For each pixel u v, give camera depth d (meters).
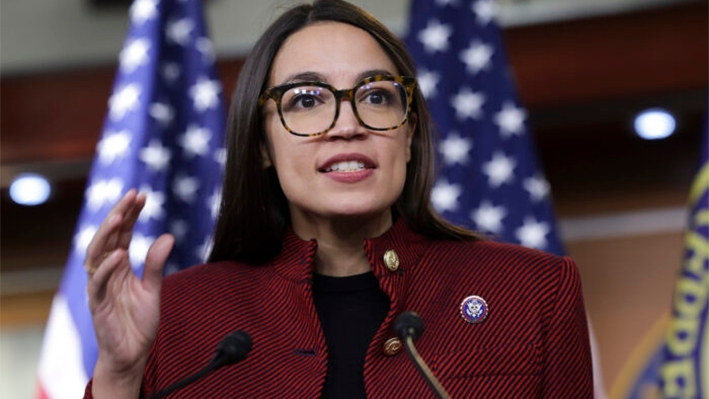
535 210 6.18
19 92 9.80
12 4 10.07
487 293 3.09
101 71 9.80
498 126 6.34
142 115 5.96
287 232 3.30
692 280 5.46
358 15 3.29
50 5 10.06
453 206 6.18
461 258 3.20
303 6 3.33
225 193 3.37
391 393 2.90
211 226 5.94
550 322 3.06
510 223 6.17
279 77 3.24
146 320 2.71
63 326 5.52
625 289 9.33
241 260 3.36
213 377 3.04
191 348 3.11
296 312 3.13
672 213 9.42
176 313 3.19
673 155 9.51
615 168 9.60
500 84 6.42
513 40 9.27
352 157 3.06
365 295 3.16
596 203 9.58
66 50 9.88
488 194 6.23
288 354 3.05
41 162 9.77
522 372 2.96
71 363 5.46
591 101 9.16
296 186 3.13
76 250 5.70
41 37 9.93
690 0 8.98
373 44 3.25
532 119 9.48
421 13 6.56
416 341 2.99
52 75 9.81
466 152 6.30
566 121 9.50
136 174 5.87
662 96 9.11
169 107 6.11
